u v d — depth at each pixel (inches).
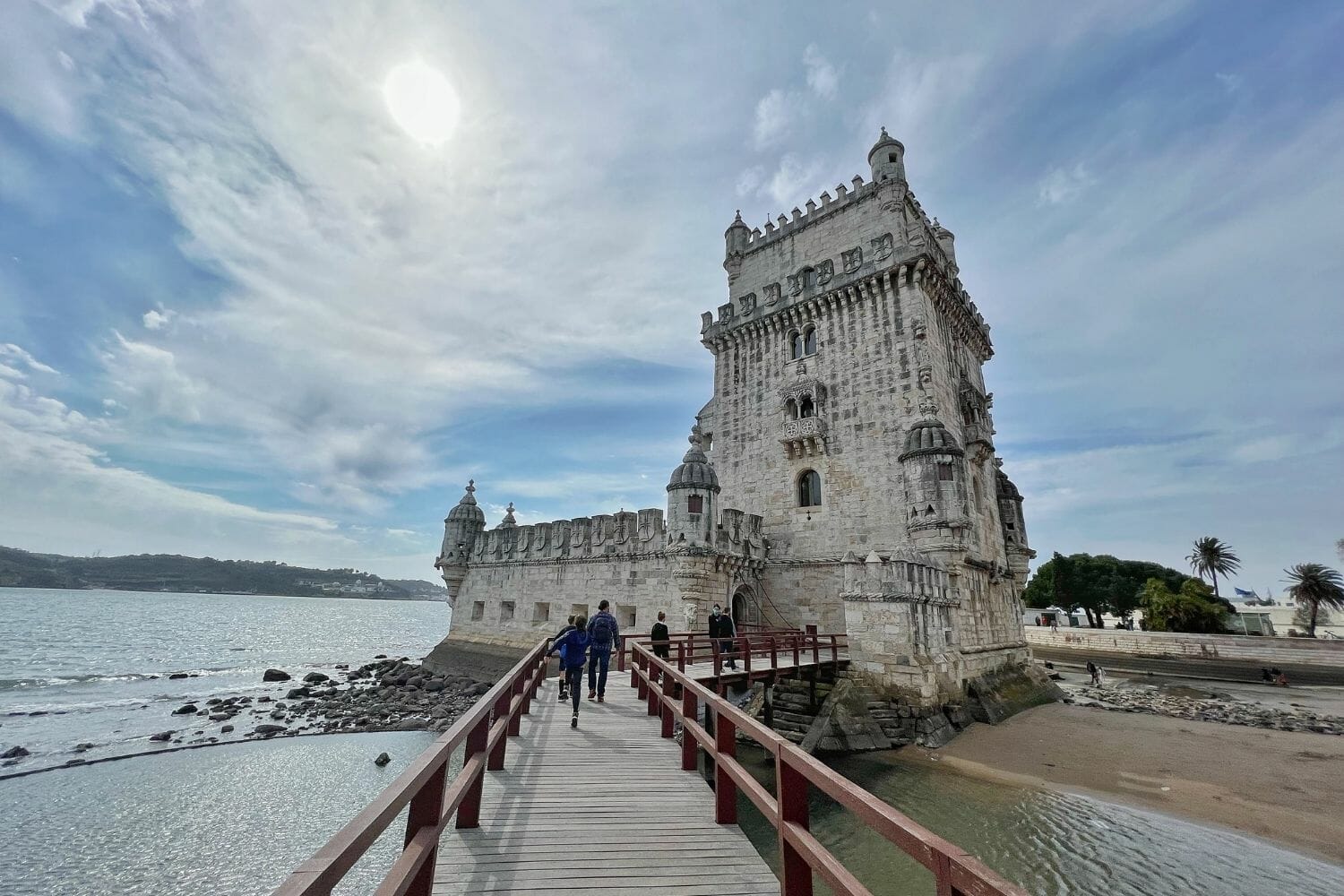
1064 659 2454.5
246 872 615.2
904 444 1124.5
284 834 702.5
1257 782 793.6
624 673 939.3
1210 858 581.0
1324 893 524.7
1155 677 1957.4
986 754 853.8
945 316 1381.6
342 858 116.3
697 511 1111.0
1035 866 564.1
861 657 928.9
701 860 272.8
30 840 660.1
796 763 195.3
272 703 1414.9
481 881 249.0
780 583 1272.1
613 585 1312.7
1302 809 701.3
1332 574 2674.7
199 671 1999.3
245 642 3442.4
